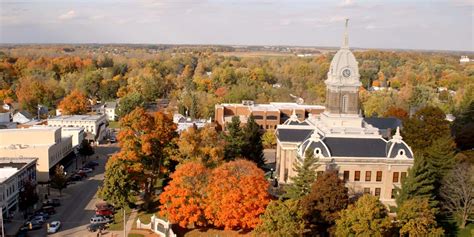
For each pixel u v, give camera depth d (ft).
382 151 331.98
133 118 337.31
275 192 352.69
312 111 602.44
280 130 381.81
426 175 301.43
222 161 345.92
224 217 275.80
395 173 329.11
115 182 307.58
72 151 495.41
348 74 370.73
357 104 375.45
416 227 261.65
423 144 390.01
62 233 303.89
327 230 269.03
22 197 330.95
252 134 410.11
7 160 382.01
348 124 371.97
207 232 287.69
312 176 301.63
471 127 431.84
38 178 415.03
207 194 286.66
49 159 417.90
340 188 273.95
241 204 275.59
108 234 299.58
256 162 412.98
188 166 294.25
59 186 376.68
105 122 647.15
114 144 588.50
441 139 338.13
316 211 273.54
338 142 336.08
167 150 346.74
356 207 257.14
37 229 309.83
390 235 271.28
